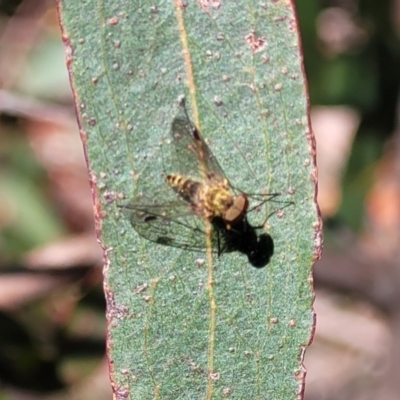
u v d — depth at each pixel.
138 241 0.14
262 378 0.14
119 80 0.13
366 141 0.21
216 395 0.14
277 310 0.14
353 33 0.21
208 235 0.14
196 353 0.14
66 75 0.23
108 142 0.14
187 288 0.14
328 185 0.25
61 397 0.19
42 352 0.19
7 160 0.24
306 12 0.20
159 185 0.14
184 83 0.14
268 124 0.14
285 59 0.14
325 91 0.20
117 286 0.14
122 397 0.14
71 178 0.25
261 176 0.14
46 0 0.23
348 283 0.19
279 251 0.14
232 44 0.14
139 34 0.13
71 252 0.19
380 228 0.22
